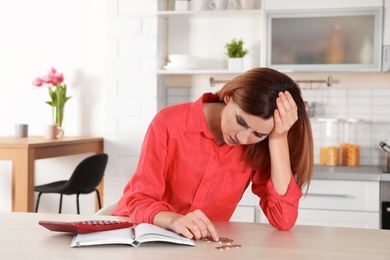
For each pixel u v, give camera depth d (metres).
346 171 3.73
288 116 1.67
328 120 4.09
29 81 4.61
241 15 4.22
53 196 4.64
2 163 4.66
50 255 1.37
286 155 1.81
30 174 3.51
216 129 1.91
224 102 1.95
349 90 4.21
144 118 4.19
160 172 1.86
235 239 1.60
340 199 3.67
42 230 1.66
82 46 4.51
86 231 1.56
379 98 4.18
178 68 4.16
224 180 1.94
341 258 1.39
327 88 4.24
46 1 4.56
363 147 4.21
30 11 4.59
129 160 4.23
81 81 4.51
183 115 1.91
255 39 4.29
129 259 1.34
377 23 3.83
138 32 4.16
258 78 1.66
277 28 3.95
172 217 1.65
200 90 4.39
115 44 4.20
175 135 1.89
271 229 1.77
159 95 4.26
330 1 3.87
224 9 4.10
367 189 3.63
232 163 1.93
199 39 4.37
